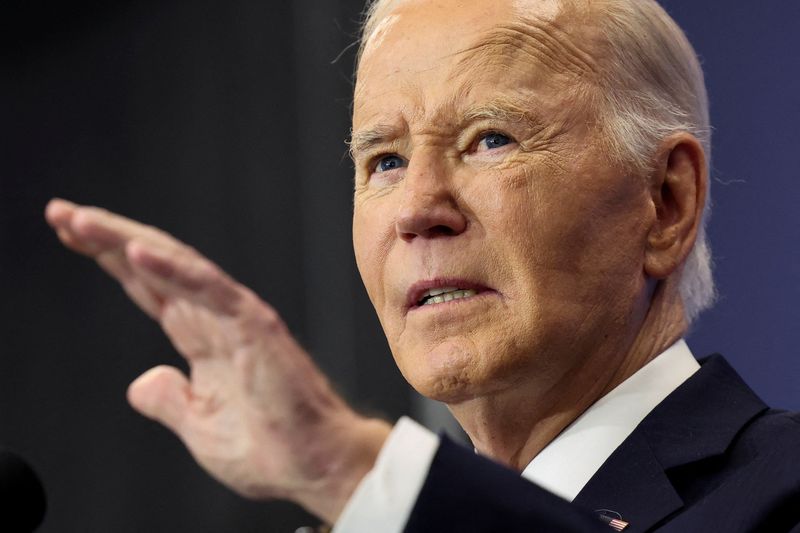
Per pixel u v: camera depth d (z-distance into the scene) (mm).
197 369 2650
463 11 4184
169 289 2504
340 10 9305
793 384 6312
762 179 6520
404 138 4152
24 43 10109
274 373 2607
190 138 9680
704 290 4512
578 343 4051
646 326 4262
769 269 6441
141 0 9844
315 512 2771
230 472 2678
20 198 10125
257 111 9508
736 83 6660
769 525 3535
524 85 4062
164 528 9594
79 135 9992
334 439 2730
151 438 9781
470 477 2844
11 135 10109
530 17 4148
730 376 4227
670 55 4344
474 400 4152
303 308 9320
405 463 2828
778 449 3719
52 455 10000
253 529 9180
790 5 6520
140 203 9805
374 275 4234
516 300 3975
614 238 4102
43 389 10070
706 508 3635
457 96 4070
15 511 2990
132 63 9867
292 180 9406
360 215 4301
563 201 4012
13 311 10141
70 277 10047
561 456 4090
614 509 3799
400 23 4281
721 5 6730
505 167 4008
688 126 4340
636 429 4004
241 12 9578
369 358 9117
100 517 9820
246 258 9469
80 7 9992
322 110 9328
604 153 4102
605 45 4199
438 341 4031
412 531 2764
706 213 4461
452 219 3996
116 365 9906
